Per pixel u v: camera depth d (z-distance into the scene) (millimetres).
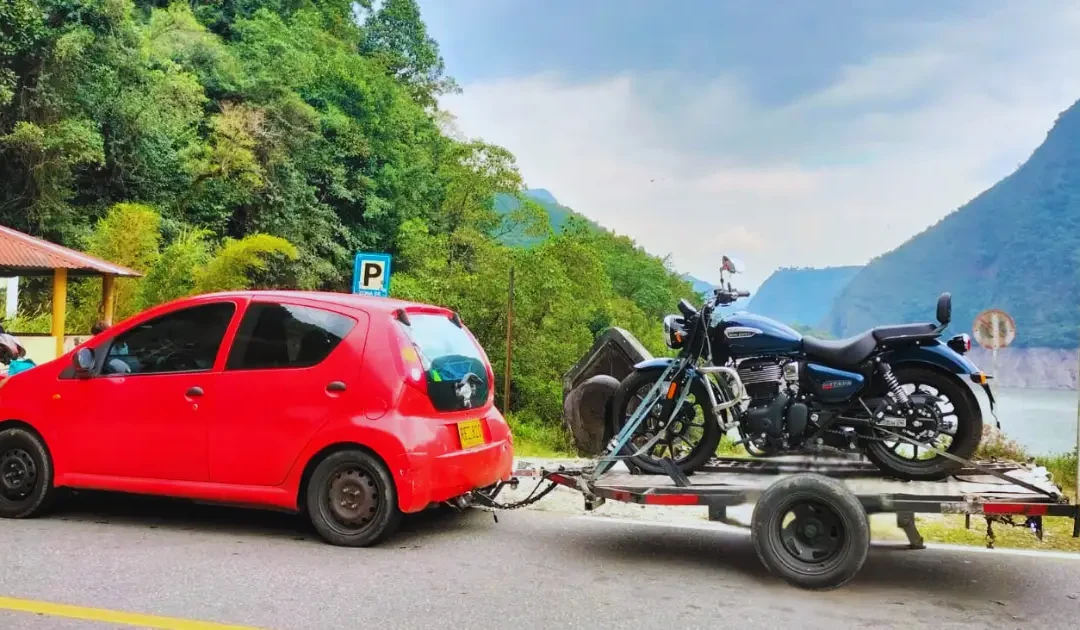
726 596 4520
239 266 20219
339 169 47500
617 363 10680
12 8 25844
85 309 21250
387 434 5203
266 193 40469
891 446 5723
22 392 6016
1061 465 9273
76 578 4562
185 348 5797
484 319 21375
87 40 28172
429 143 61188
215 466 5523
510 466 6160
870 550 5590
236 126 37656
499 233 46688
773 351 5422
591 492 5238
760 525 4734
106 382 5832
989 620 4180
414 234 42281
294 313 5652
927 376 5234
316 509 5410
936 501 4598
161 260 19859
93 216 30766
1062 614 4289
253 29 49125
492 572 4898
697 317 5602
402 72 73375
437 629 3896
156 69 35312
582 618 4098
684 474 5426
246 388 5523
